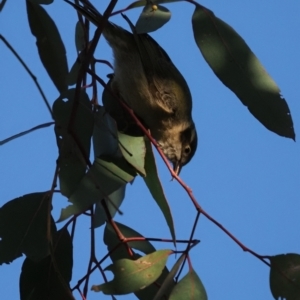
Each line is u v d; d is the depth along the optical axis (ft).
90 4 14.42
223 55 13.92
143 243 14.93
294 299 12.63
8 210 13.69
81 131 13.24
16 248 13.51
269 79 13.65
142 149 13.79
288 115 13.42
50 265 14.02
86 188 12.91
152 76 22.24
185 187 11.59
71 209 12.60
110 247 14.94
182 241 12.42
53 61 15.38
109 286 12.41
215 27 14.08
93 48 12.32
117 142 13.89
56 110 13.15
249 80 13.71
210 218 11.65
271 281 12.75
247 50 13.85
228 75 13.79
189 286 12.03
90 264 12.41
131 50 21.34
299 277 12.66
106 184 13.29
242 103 13.65
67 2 14.48
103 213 15.37
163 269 13.65
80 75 12.16
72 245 13.88
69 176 12.96
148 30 15.67
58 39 15.42
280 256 12.76
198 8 14.29
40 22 15.38
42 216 13.74
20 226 13.62
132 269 12.58
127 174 13.66
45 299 13.92
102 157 13.79
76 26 16.61
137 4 15.30
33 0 14.96
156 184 13.26
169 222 12.69
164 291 11.82
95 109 14.42
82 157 12.82
